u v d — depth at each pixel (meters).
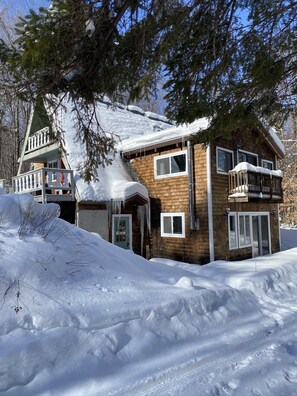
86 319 4.07
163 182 13.58
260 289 7.33
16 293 4.04
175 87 4.80
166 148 13.47
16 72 4.00
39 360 3.42
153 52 4.26
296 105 5.50
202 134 6.22
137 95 4.62
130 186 12.45
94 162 5.99
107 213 12.62
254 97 5.25
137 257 7.25
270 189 13.82
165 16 3.98
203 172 12.12
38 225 5.67
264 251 14.97
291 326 5.50
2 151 21.34
